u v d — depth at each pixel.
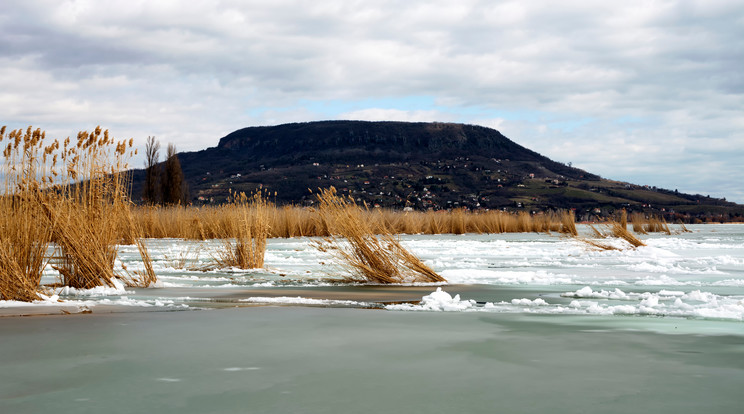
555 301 5.20
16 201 5.84
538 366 2.79
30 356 2.99
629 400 2.27
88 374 2.64
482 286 6.46
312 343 3.32
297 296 5.67
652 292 5.82
